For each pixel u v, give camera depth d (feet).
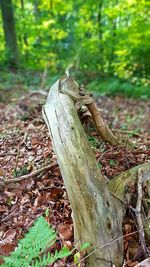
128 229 1.97
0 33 13.46
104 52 12.26
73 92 2.68
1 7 11.66
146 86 10.87
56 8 12.98
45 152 2.96
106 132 2.93
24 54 13.56
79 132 2.17
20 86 8.89
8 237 2.09
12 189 2.52
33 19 13.37
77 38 12.85
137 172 2.16
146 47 11.27
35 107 5.04
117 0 12.30
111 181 2.22
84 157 2.01
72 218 2.06
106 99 8.88
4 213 2.32
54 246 1.94
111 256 1.74
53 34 12.91
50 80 9.53
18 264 1.69
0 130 3.93
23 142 3.30
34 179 2.61
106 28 12.35
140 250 1.86
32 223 2.16
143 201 2.03
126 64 11.91
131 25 11.13
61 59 12.34
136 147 3.28
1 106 5.94
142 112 7.91
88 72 11.39
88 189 1.87
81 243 1.82
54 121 2.34
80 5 12.78
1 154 3.14
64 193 2.39
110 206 1.89
